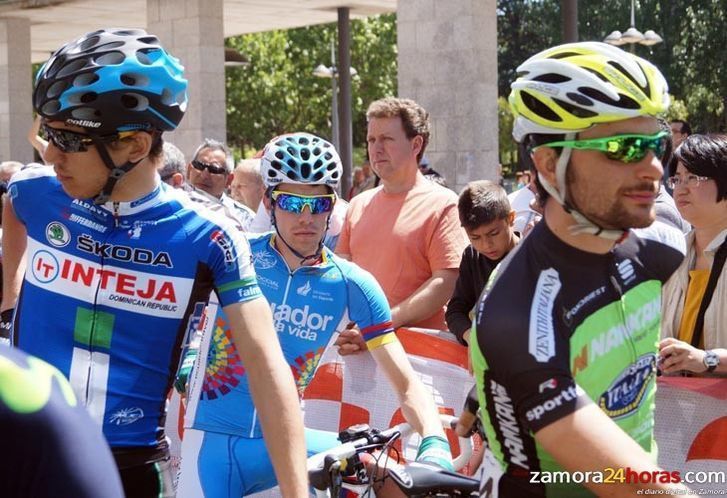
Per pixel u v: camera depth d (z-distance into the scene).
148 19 13.01
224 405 2.59
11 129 16.52
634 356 1.61
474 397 2.40
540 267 1.53
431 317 3.64
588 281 1.55
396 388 2.66
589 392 1.54
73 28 17.62
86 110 1.80
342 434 2.51
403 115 3.70
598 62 1.52
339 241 3.97
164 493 1.96
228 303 1.94
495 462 1.64
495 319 1.49
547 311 1.49
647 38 17.34
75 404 0.99
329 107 31.20
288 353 2.76
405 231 3.65
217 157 5.11
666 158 3.54
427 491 2.18
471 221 3.14
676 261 1.73
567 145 1.51
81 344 1.90
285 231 2.72
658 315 1.70
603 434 1.41
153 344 1.92
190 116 12.67
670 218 3.46
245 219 5.10
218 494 2.55
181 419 3.53
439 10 9.01
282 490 1.83
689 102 32.06
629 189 1.50
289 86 30.45
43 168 2.06
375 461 2.53
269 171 2.71
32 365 0.99
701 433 2.79
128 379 1.90
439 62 9.05
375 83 30.83
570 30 9.73
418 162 3.79
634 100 1.48
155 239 1.91
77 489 0.94
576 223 1.53
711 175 2.77
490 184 3.21
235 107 30.69
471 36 8.86
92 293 1.90
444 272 3.57
